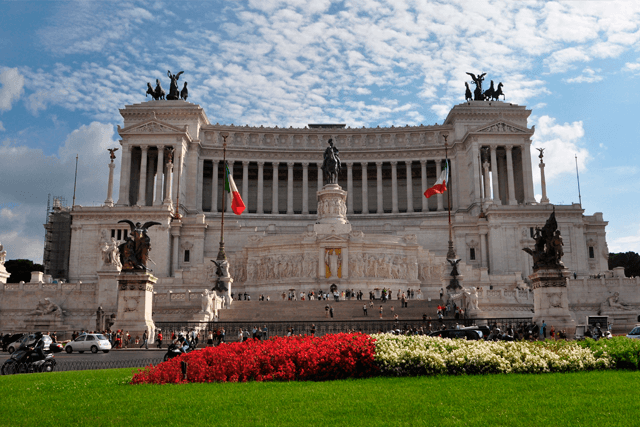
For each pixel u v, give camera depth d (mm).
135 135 122938
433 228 109562
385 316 65750
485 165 119125
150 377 24625
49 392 22219
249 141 136125
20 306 74500
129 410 18281
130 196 126562
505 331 48625
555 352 27078
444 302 70375
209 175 140000
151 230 103188
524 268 103500
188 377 24625
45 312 72250
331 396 19953
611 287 72562
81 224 104125
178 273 91125
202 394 20688
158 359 38688
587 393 20281
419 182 142375
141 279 47969
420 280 95312
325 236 90625
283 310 67562
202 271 91062
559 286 47094
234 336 53531
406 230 109812
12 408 19094
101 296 73000
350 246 91062
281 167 141500
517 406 18125
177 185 119875
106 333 56125
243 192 133250
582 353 27000
